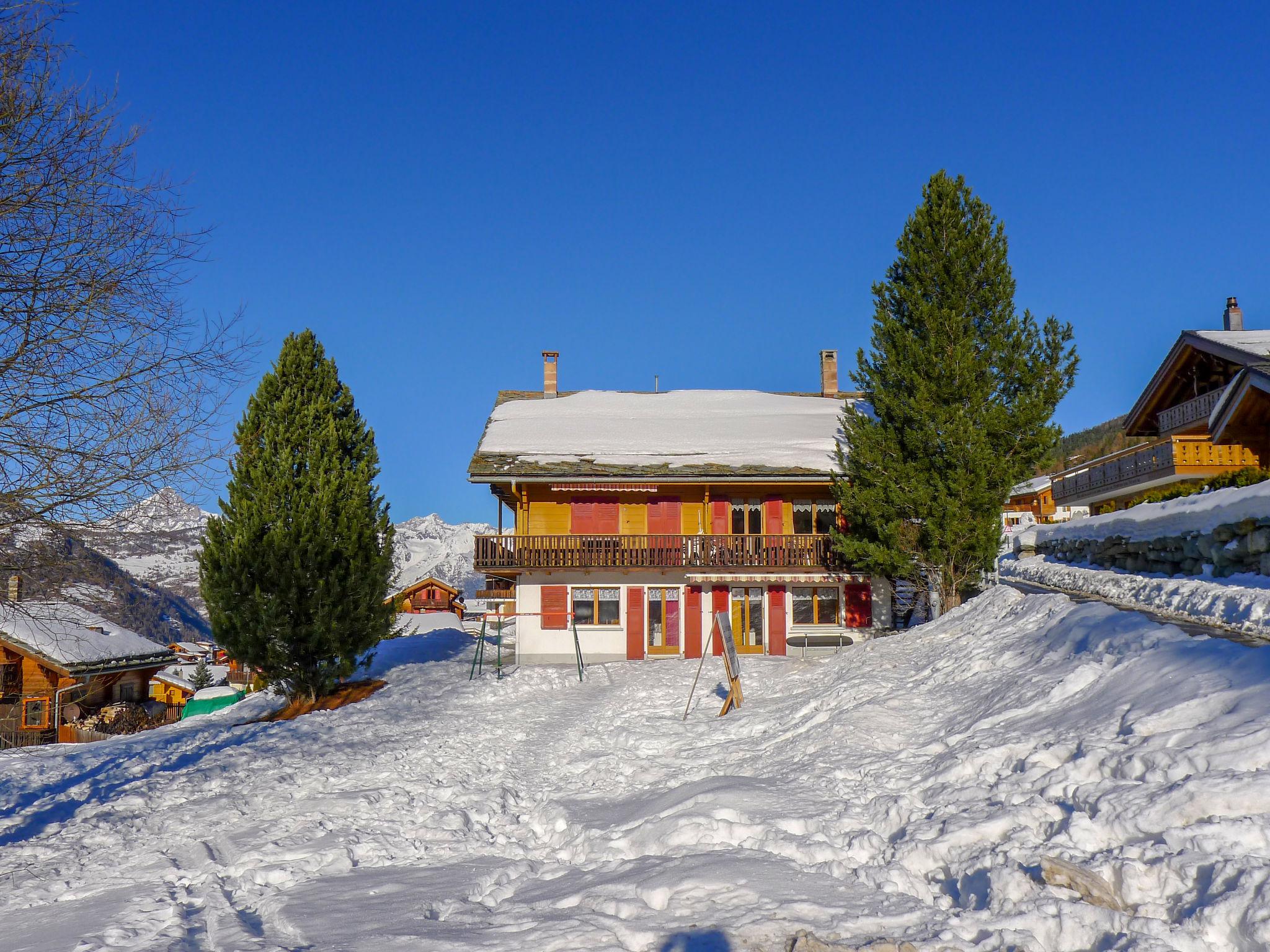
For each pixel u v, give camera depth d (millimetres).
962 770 8359
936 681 13016
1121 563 16281
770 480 28938
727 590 29859
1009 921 5266
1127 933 4906
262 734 19953
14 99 10352
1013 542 22234
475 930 6430
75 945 7051
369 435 25859
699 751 13508
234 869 9531
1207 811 5715
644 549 29250
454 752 16500
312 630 23125
